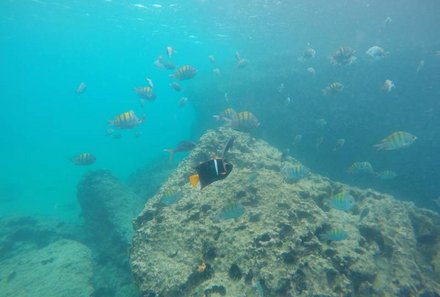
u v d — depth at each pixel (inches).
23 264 418.0
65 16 1440.7
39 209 830.5
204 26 1327.5
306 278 176.7
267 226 204.7
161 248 220.4
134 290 378.3
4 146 2011.6
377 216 302.4
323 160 696.4
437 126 639.8
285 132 735.1
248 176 260.8
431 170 635.5
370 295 199.3
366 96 681.0
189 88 1011.3
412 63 672.4
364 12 911.7
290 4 940.6
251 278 177.3
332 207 288.8
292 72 768.3
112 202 527.8
